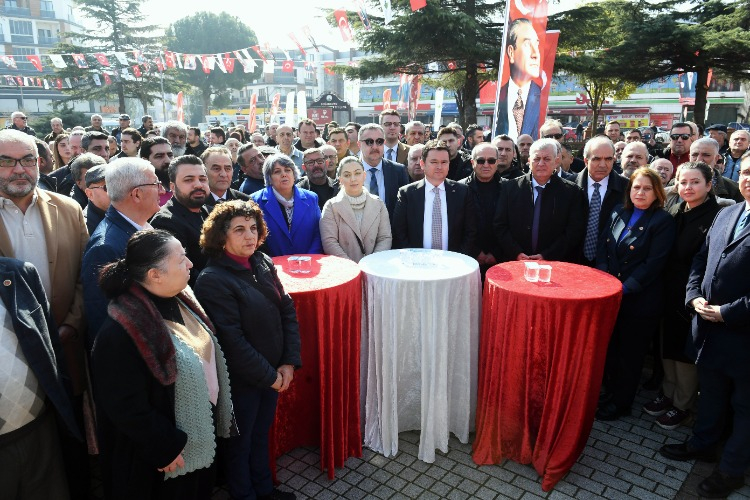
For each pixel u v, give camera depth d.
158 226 2.76
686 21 16.66
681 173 3.11
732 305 2.48
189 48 43.25
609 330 2.76
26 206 2.49
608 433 3.23
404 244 3.88
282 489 2.70
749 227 2.51
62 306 2.57
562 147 5.22
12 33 47.06
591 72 16.27
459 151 5.62
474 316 3.11
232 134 8.72
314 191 4.39
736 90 31.09
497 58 14.86
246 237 2.28
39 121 32.66
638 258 3.21
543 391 2.76
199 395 1.96
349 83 17.64
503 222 3.90
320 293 2.66
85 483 2.62
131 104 47.34
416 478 2.80
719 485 2.62
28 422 2.03
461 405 3.11
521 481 2.77
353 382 2.92
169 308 1.97
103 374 1.78
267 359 2.37
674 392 3.32
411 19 14.05
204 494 2.25
